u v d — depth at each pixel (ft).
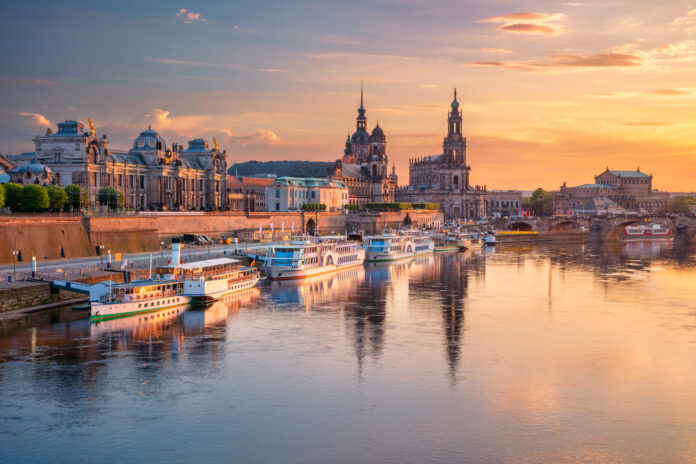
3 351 308.60
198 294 423.23
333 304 437.17
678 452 217.97
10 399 254.06
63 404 250.37
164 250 618.44
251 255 577.84
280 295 469.16
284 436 227.20
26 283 386.73
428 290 504.84
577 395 265.13
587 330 368.48
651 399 261.65
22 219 493.36
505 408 251.80
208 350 319.06
